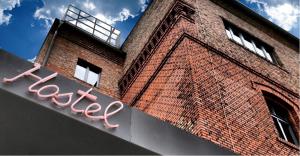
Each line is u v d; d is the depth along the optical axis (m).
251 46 14.20
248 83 11.53
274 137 10.14
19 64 6.47
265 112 10.82
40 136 6.13
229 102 10.13
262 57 13.37
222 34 12.87
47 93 6.31
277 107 12.12
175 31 12.02
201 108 9.18
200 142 7.35
